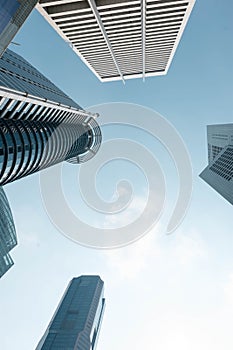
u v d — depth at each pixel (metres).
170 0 52.47
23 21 34.22
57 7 54.00
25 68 89.44
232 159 142.88
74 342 167.50
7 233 116.50
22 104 57.78
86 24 60.09
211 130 191.88
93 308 197.88
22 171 68.94
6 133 56.06
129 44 71.88
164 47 75.12
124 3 52.44
